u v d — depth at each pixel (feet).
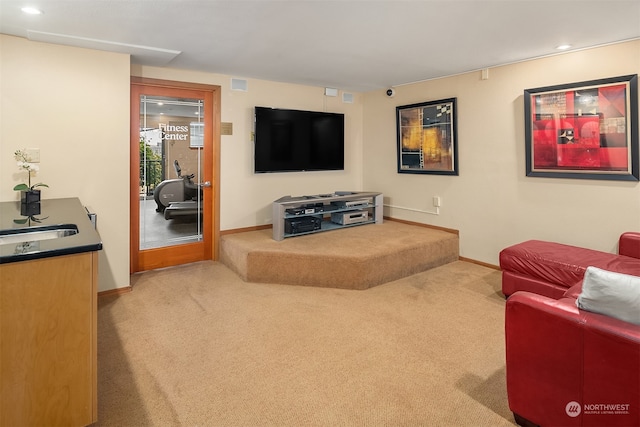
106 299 10.68
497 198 13.17
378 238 13.84
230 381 6.77
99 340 8.27
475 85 13.51
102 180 10.73
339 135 17.12
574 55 10.89
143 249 13.19
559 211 11.56
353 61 12.17
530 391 5.42
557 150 11.34
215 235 14.53
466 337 8.43
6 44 9.24
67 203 9.20
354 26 8.91
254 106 14.94
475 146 13.70
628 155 10.00
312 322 9.21
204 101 13.98
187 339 8.34
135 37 9.60
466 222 14.28
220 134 14.23
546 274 9.37
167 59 11.69
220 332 8.69
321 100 16.87
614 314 4.73
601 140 10.42
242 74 14.08
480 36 9.61
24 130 9.57
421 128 15.49
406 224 16.53
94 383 5.21
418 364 7.33
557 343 5.08
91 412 5.20
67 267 4.90
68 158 10.21
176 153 13.58
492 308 10.04
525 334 5.41
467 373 7.02
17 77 9.41
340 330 8.80
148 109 12.87
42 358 4.83
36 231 6.52
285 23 8.70
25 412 4.78
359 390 6.50
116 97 10.80
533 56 11.54
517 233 12.69
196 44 10.27
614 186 10.38
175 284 11.93
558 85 11.16
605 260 9.07
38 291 4.74
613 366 4.60
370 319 9.38
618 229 10.37
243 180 14.97
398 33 9.37
